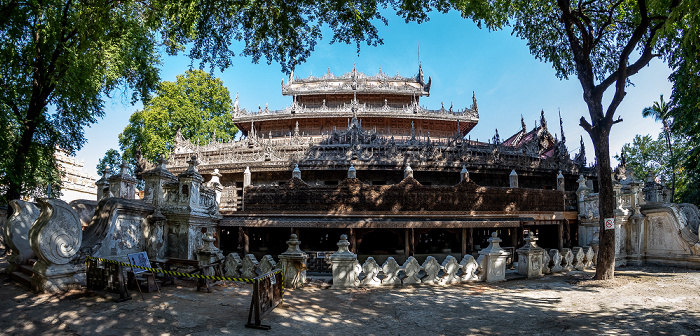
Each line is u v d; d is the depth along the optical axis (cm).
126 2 1428
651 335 704
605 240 1288
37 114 1742
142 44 2105
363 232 1728
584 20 1422
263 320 762
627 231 1784
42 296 857
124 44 1873
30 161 1941
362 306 926
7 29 1616
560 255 1525
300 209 1784
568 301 987
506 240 2078
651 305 934
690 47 867
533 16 1795
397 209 1777
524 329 747
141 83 2341
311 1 1129
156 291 959
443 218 1777
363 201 1775
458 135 2792
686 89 1734
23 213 1094
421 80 4881
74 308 782
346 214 1761
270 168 2514
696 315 835
